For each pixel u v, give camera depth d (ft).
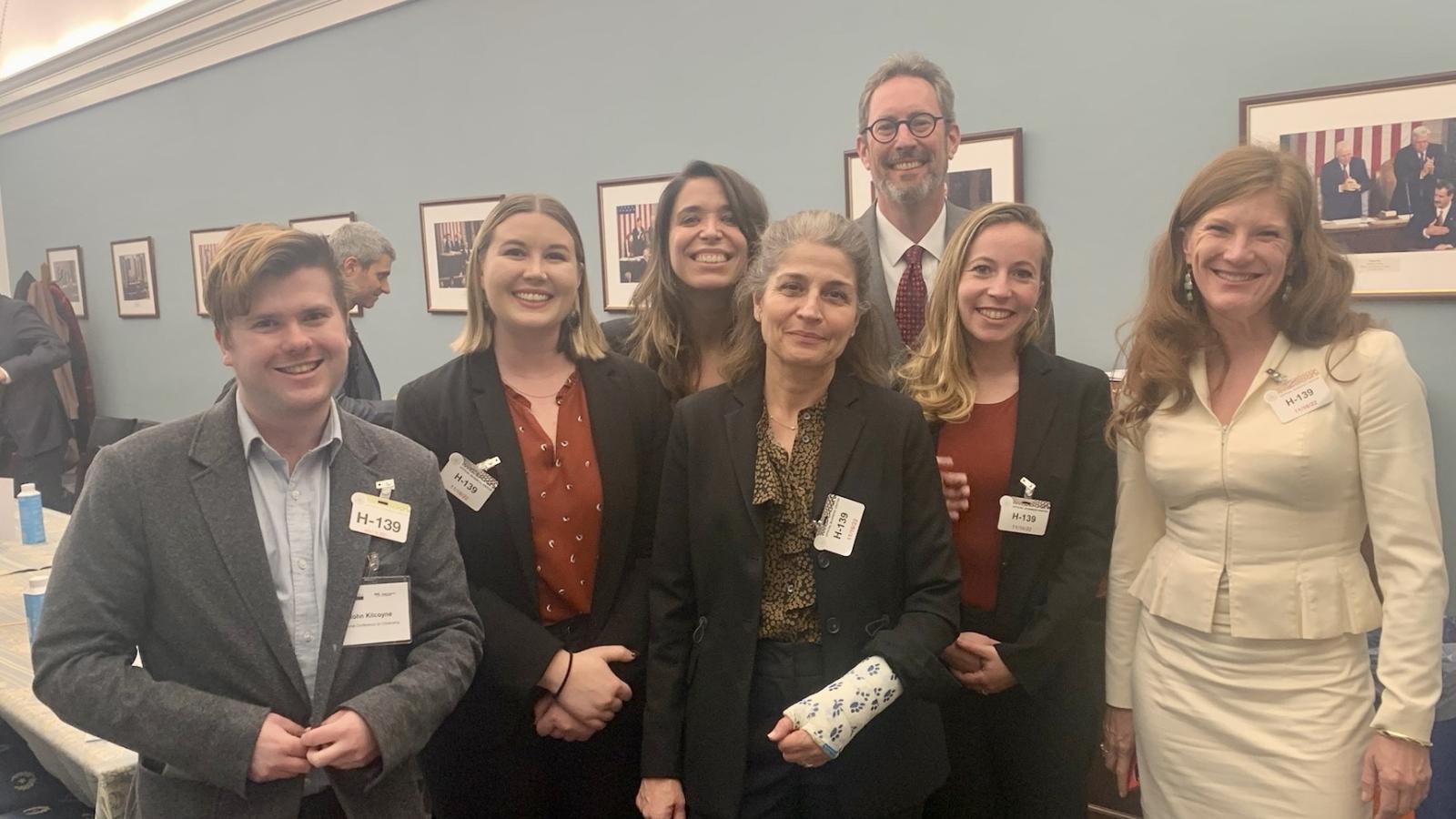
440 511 4.99
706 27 12.42
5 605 8.35
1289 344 5.27
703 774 5.15
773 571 5.18
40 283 22.45
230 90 19.40
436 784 5.94
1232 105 8.86
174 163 21.15
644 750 5.33
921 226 8.18
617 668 5.74
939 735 5.37
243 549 4.34
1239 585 5.25
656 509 6.04
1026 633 5.71
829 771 5.03
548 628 5.80
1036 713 5.90
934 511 5.27
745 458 5.20
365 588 4.58
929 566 5.21
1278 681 5.24
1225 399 5.43
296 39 17.81
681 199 6.68
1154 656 5.75
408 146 16.42
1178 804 5.60
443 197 16.03
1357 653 5.25
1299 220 5.08
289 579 4.51
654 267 6.92
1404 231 8.20
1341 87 8.27
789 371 5.24
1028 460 5.86
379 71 16.55
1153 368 5.52
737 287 6.21
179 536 4.28
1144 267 9.50
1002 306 5.85
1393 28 8.04
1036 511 5.81
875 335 5.54
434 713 4.58
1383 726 4.96
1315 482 5.08
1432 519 5.02
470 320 6.05
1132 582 5.90
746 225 6.66
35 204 25.90
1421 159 8.00
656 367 6.88
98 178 23.53
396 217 16.85
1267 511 5.20
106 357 24.53
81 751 5.32
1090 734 6.03
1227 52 8.84
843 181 11.40
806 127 11.65
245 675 4.32
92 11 21.38
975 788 6.09
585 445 5.90
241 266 4.31
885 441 5.23
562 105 14.16
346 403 9.05
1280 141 8.65
